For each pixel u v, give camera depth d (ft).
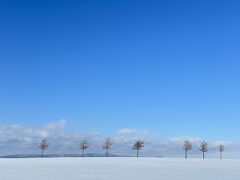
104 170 169.17
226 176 132.77
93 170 168.55
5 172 149.38
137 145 491.72
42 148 490.90
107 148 504.43
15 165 222.89
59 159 375.66
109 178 121.08
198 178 123.24
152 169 181.16
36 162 282.56
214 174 143.84
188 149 498.69
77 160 341.62
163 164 249.14
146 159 379.96
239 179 120.47
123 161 312.29
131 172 154.20
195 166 219.61
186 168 193.36
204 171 164.96
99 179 116.78
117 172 153.79
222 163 275.59
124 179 117.70
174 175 136.98
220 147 494.18
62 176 128.36
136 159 377.50
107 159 373.81
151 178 122.21
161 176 131.54
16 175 131.95
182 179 118.83
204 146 501.15
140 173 147.84
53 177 123.75
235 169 184.34
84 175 133.69
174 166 218.18
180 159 392.27
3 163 259.19
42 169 174.70
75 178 119.96
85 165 226.79
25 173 143.33
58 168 185.88
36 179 115.34
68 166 211.00
